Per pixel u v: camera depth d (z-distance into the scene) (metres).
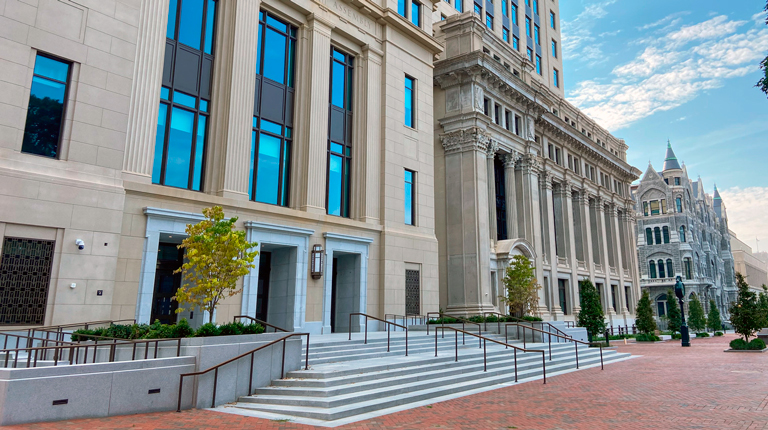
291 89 23.83
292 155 23.22
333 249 23.36
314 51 24.03
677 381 16.20
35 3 15.51
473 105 33.03
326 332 22.33
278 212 21.20
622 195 60.78
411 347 18.19
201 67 20.36
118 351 12.38
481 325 26.25
